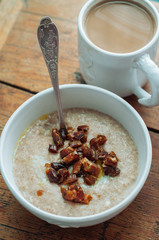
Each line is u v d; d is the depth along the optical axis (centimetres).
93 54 41
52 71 40
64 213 37
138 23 43
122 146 41
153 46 41
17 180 39
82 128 41
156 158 43
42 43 38
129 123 41
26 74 49
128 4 45
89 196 37
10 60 50
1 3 55
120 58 40
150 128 45
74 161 40
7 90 48
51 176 38
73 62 49
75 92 42
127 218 40
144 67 40
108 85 44
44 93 41
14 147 41
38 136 42
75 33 51
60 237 39
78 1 54
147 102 42
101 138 41
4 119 46
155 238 39
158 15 43
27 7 54
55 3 54
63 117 42
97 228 39
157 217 40
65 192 37
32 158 40
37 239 39
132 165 39
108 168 39
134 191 35
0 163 37
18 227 39
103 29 43
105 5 45
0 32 52
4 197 41
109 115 43
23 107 40
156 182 41
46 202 37
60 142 41
